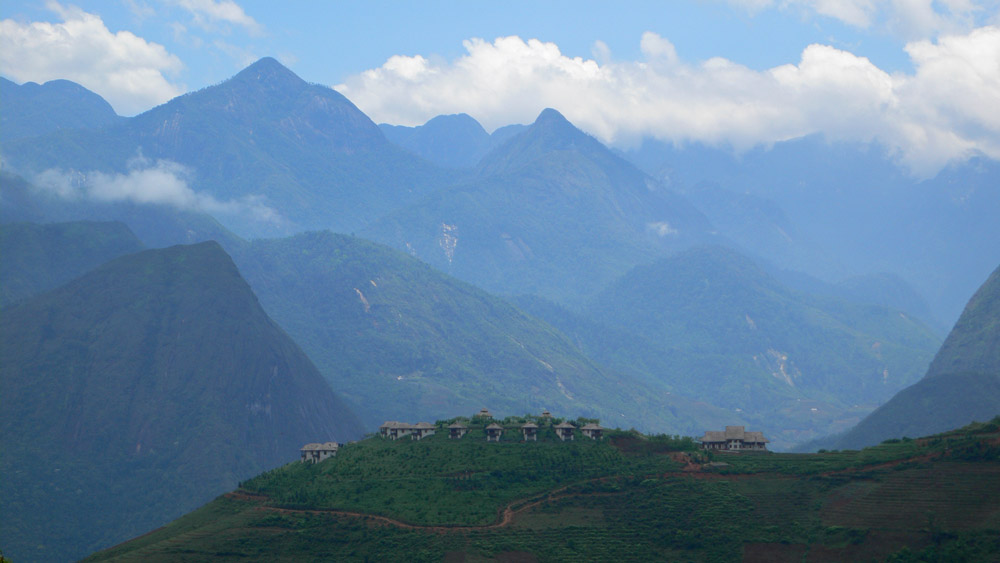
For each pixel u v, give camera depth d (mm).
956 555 189875
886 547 197125
